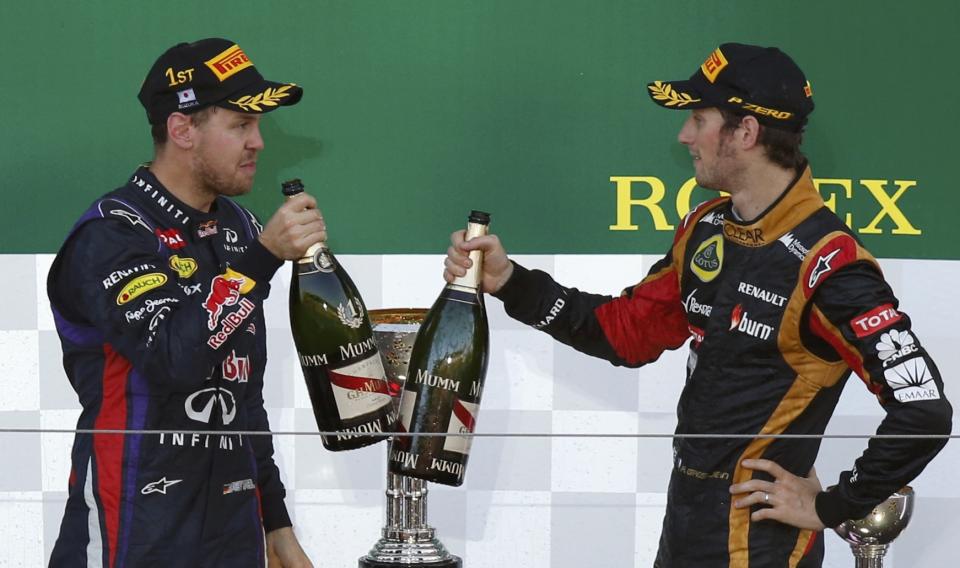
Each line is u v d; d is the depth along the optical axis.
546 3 9.40
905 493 7.77
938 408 6.38
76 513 7.10
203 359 6.56
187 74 7.08
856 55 9.50
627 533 9.62
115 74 9.27
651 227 9.53
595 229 9.52
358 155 9.40
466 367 7.21
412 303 9.49
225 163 7.17
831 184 9.56
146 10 9.25
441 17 9.37
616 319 7.68
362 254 9.45
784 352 6.78
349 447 7.20
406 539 8.09
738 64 6.89
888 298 6.55
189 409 7.05
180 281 7.01
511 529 9.58
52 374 9.34
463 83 9.41
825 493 6.77
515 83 9.42
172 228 7.14
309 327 7.18
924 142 9.58
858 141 9.55
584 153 9.48
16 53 9.21
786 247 6.75
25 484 9.34
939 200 9.61
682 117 9.47
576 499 9.61
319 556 9.52
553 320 7.63
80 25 9.23
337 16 9.32
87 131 9.28
